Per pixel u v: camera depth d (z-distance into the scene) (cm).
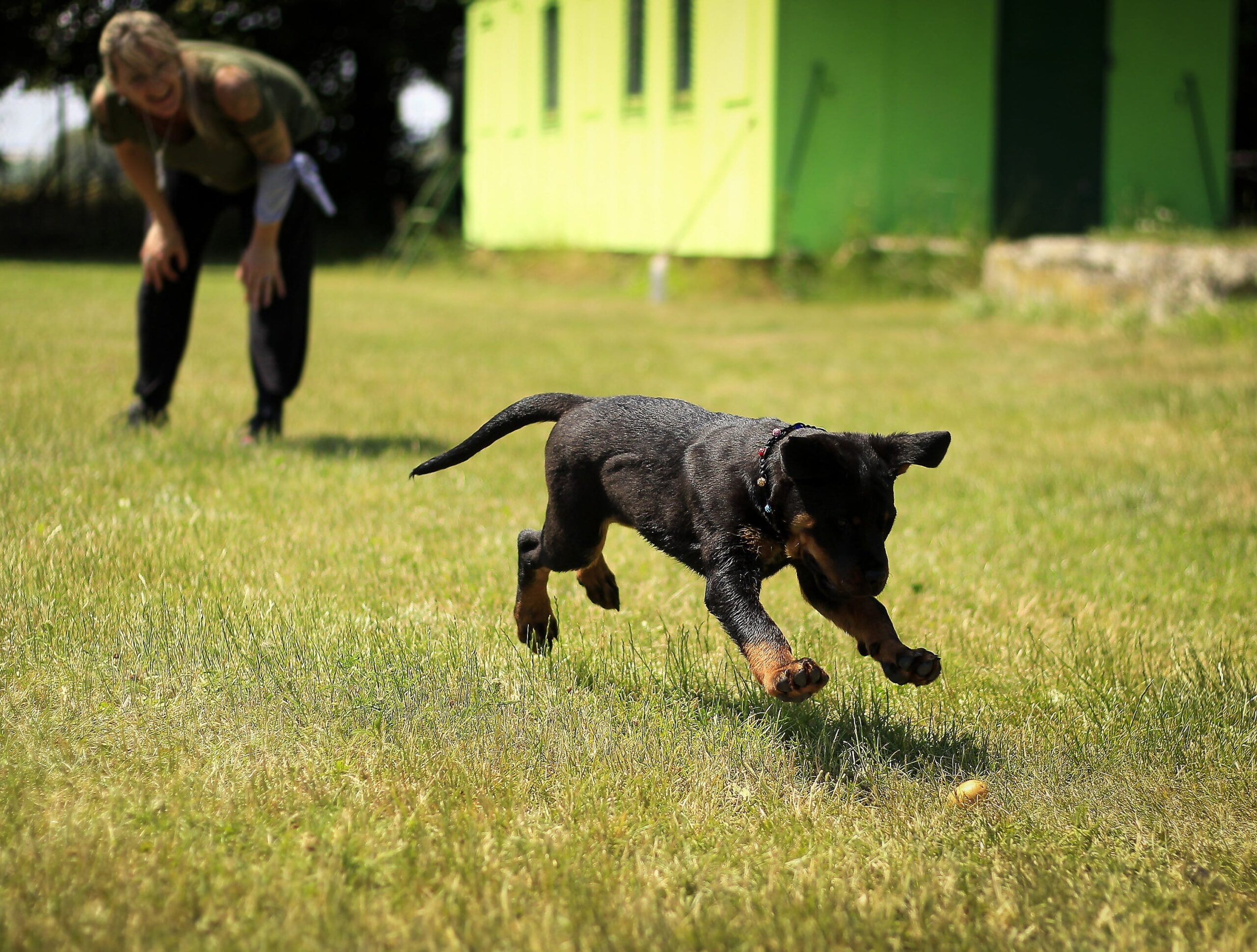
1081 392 1109
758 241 1956
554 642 475
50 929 264
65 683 391
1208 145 2186
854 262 1975
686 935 276
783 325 1673
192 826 314
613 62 2288
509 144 2686
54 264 2550
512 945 269
